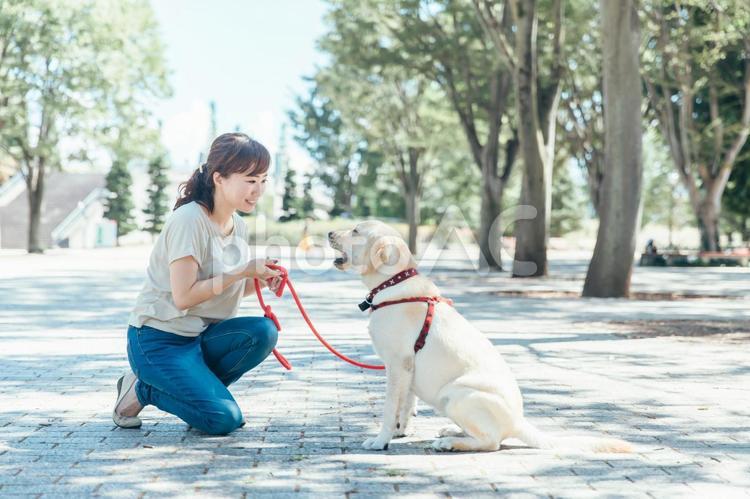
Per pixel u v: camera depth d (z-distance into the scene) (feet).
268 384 21.59
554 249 212.43
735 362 26.27
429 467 13.17
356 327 36.04
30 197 129.49
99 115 113.80
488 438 14.11
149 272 15.03
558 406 18.85
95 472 12.68
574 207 215.92
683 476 12.80
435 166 153.69
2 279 68.69
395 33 86.99
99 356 26.12
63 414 17.16
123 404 15.60
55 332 32.91
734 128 103.45
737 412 18.19
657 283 74.18
